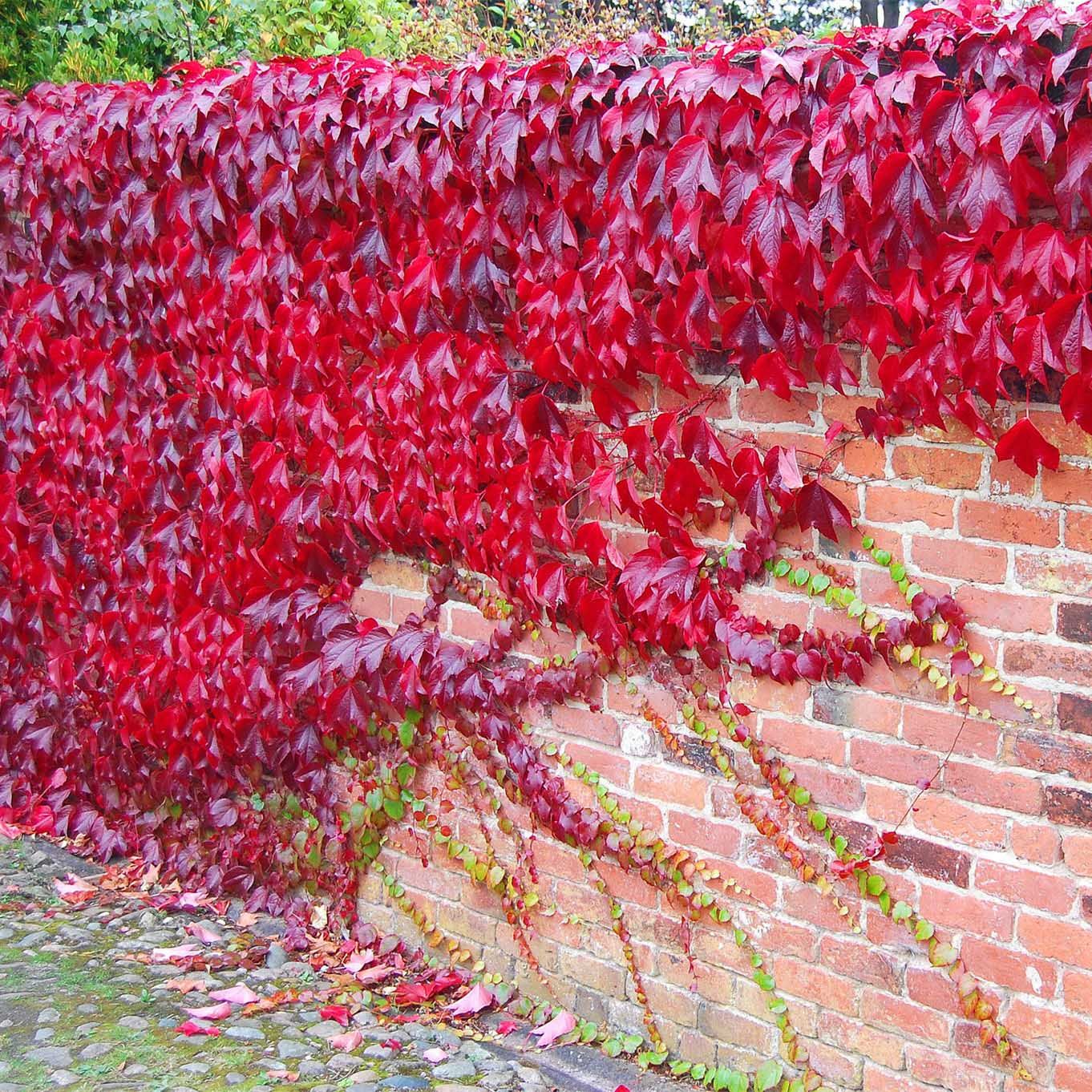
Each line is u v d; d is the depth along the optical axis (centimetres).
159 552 395
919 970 249
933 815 244
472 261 295
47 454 430
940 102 214
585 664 297
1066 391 210
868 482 246
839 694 256
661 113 253
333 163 320
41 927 370
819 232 233
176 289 373
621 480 278
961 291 222
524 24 575
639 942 297
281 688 363
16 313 433
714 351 264
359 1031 309
